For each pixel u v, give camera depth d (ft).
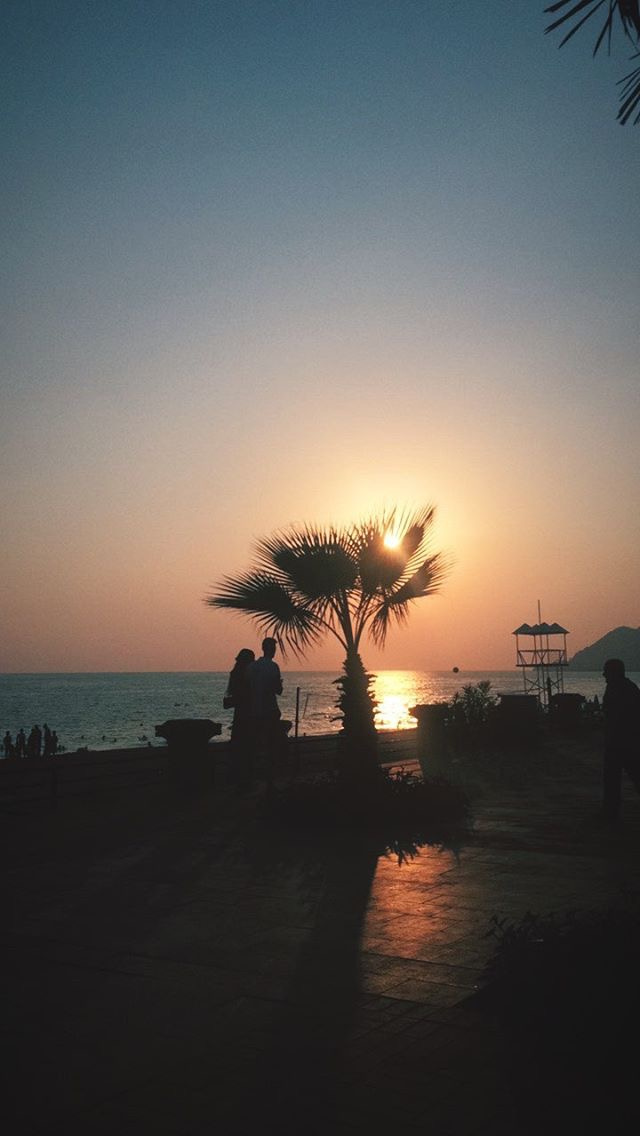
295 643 45.03
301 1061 14.90
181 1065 14.79
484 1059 14.87
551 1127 12.50
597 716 89.81
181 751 48.08
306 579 42.14
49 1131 12.55
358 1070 14.52
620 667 39.58
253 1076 14.34
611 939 16.75
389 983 18.84
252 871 30.19
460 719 74.43
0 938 22.52
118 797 46.98
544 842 34.83
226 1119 12.89
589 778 56.39
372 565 42.19
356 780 41.37
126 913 24.94
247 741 49.19
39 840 35.96
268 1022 16.69
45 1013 17.25
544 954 16.84
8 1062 14.97
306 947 21.54
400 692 538.47
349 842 35.24
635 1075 13.60
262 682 46.88
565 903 25.40
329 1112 13.08
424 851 33.30
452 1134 12.36
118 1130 12.57
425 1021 16.63
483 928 23.00
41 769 42.57
